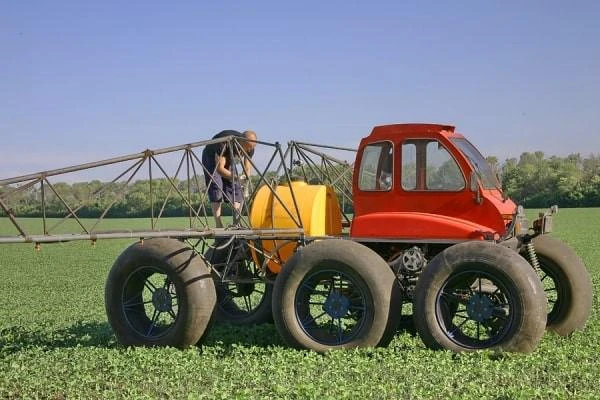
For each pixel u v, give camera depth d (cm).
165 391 812
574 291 1098
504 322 970
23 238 979
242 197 1171
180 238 1153
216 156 1220
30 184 1017
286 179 1170
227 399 752
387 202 1057
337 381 809
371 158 1072
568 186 8206
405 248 1077
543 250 1117
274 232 1120
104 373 916
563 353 938
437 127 1045
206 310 1088
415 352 962
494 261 936
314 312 1402
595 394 753
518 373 836
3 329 1370
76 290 2184
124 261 1124
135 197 4003
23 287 2305
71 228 5909
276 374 858
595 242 3716
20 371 932
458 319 1242
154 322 1127
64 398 819
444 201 1031
